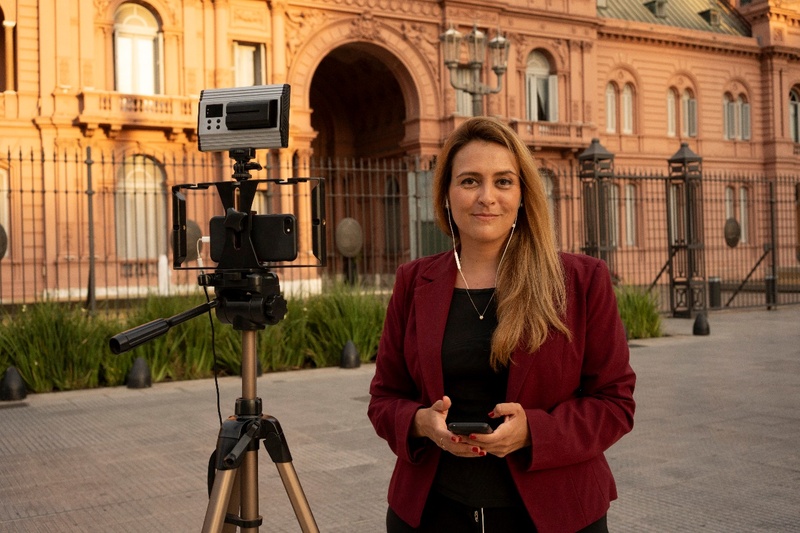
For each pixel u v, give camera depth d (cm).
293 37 2792
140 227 2566
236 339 1114
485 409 219
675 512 484
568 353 215
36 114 2431
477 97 1533
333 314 1226
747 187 3928
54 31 2442
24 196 2419
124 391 980
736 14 4141
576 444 204
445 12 3031
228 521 246
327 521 480
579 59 3366
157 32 2605
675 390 906
